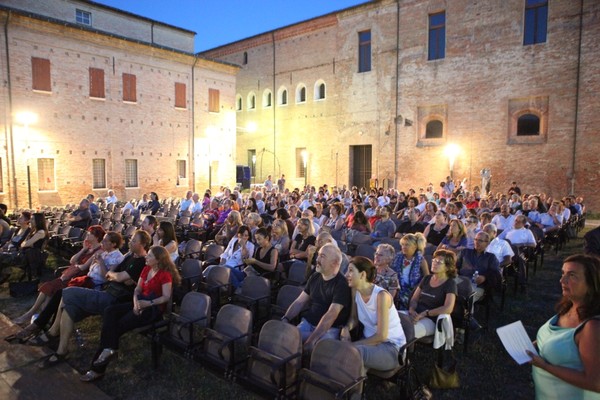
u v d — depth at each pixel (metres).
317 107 30.05
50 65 20.83
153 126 25.36
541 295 8.24
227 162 29.72
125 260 6.30
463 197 16.69
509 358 5.60
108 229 12.09
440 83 23.94
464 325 5.62
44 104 20.69
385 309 4.37
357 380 3.68
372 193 18.95
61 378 5.12
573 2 19.72
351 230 10.22
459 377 5.13
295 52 31.12
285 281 7.04
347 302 4.69
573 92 19.88
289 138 31.97
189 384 5.01
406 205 15.52
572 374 2.63
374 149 26.98
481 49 22.39
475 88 22.70
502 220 11.31
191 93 27.33
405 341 4.45
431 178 24.56
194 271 7.27
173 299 6.73
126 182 24.36
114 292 5.87
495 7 21.84
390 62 25.95
